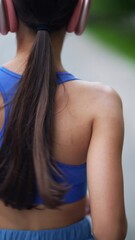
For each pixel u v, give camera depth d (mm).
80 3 1311
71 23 1322
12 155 1253
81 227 1360
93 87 1342
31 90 1255
